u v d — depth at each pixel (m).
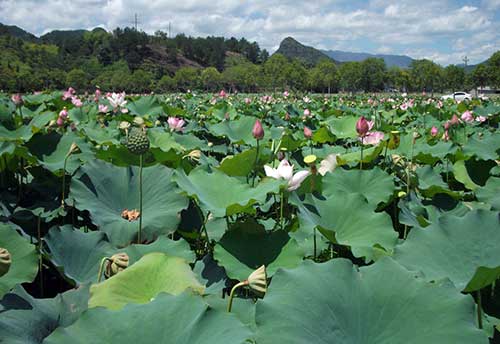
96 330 1.62
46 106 10.44
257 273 2.11
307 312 1.73
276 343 1.62
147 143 3.16
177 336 1.60
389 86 78.12
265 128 7.48
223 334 1.56
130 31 123.06
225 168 4.21
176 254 2.85
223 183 3.40
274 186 3.09
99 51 111.25
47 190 4.29
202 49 149.12
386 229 3.13
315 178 4.01
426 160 5.93
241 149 7.45
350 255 3.51
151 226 3.32
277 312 1.72
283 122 11.34
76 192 3.53
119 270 2.34
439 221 2.58
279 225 3.63
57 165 4.33
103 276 2.80
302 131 8.71
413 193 4.42
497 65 68.06
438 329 1.69
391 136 5.37
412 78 72.69
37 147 4.65
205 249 3.71
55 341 1.58
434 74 71.88
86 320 1.64
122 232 3.24
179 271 2.25
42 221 3.76
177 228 3.49
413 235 2.59
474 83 69.19
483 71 67.56
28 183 4.47
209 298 2.30
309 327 1.69
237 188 3.33
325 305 1.77
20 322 2.02
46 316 2.15
